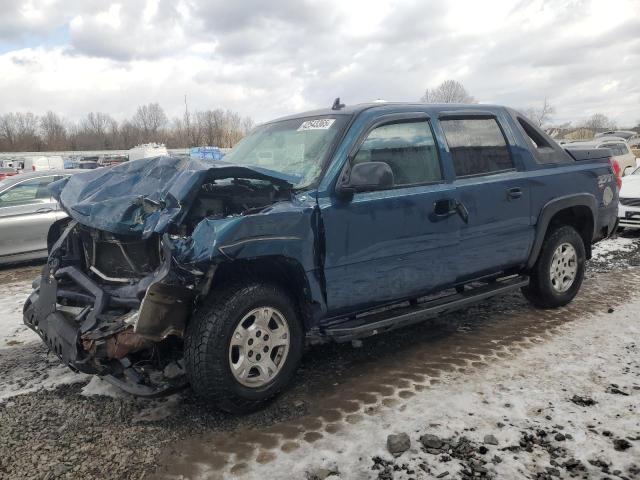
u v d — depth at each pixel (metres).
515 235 4.62
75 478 2.72
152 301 2.96
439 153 4.18
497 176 4.51
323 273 3.49
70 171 9.07
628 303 5.45
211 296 3.20
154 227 3.11
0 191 8.34
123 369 3.17
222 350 3.10
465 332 4.75
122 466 2.82
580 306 5.39
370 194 3.73
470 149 4.41
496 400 3.43
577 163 5.28
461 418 3.22
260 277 3.41
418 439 3.01
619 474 2.66
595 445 2.90
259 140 4.48
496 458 2.81
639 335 4.52
